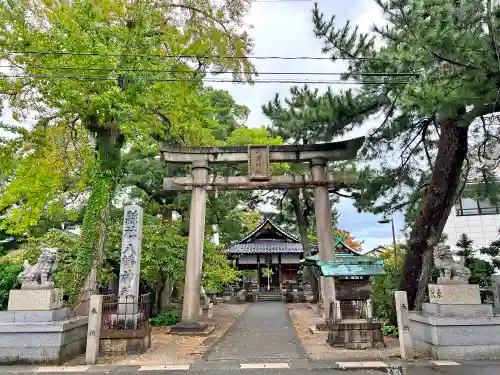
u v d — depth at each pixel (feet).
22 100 40.04
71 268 42.57
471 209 74.28
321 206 45.98
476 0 22.63
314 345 35.17
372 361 27.37
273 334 44.14
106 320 34.19
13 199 42.57
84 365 27.37
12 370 25.75
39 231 68.13
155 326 52.26
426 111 24.77
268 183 47.24
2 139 41.75
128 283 34.42
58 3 36.47
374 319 37.65
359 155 41.91
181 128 48.21
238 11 46.47
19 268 43.01
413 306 38.47
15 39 35.88
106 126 42.45
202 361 28.91
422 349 29.68
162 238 51.96
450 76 23.82
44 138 44.55
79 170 48.14
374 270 34.24
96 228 41.73
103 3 38.47
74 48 33.45
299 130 38.86
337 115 35.81
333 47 37.06
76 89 34.81
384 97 35.60
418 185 44.27
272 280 132.98
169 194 66.49
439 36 22.53
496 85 23.00
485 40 23.56
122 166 63.36
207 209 70.23
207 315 58.18
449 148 36.78
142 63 36.96
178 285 65.72
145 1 39.24
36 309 28.48
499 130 38.60
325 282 44.68
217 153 48.85
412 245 39.40
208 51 46.03
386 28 34.06
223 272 60.39
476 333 27.43
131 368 26.61
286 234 120.16
